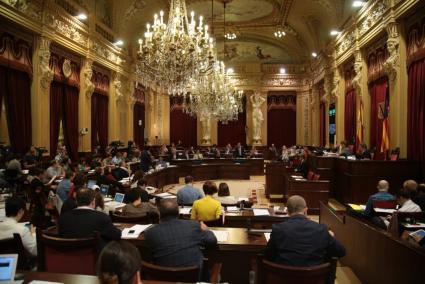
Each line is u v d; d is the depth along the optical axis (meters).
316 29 19.94
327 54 18.14
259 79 25.45
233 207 6.17
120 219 4.89
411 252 3.56
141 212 5.23
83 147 14.02
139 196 5.37
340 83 16.42
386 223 5.60
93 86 14.39
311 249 3.13
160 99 25.30
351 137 15.00
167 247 3.24
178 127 26.48
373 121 12.41
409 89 9.73
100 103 15.91
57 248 3.36
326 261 3.28
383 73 11.31
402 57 10.00
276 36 22.88
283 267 2.65
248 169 18.11
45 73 11.14
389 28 10.19
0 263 2.57
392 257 4.01
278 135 26.06
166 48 8.69
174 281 2.66
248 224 4.53
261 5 18.27
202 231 3.56
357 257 5.24
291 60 25.47
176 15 8.83
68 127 13.07
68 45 12.45
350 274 5.38
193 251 3.30
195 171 17.38
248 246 3.90
